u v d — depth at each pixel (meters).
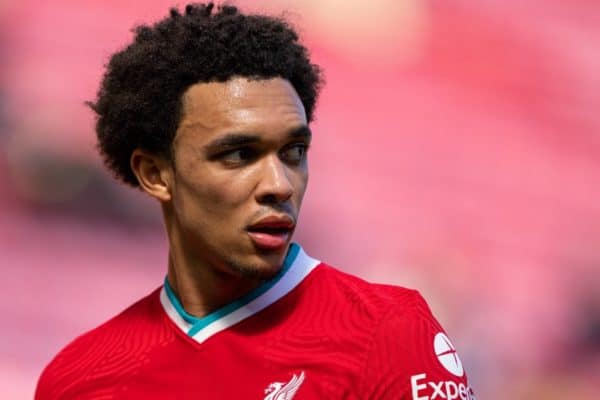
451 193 43.97
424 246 40.59
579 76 52.47
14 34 39.72
